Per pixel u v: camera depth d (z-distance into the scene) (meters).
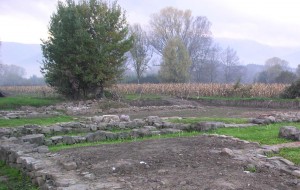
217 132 15.32
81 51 31.92
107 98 34.84
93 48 32.44
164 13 78.25
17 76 114.44
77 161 9.68
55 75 33.41
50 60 33.41
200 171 8.53
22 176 10.23
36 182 9.16
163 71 64.62
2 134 15.80
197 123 16.75
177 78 63.88
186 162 9.34
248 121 18.72
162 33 78.12
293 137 13.23
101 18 33.75
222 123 16.95
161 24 78.31
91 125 17.52
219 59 86.62
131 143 12.49
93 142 14.32
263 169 8.79
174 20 78.25
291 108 30.53
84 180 8.10
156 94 45.22
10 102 30.20
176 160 9.54
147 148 11.23
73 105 29.77
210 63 83.69
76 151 11.17
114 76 34.16
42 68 33.56
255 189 7.31
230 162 9.28
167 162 9.38
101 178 8.22
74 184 7.80
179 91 44.09
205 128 16.23
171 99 37.88
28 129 16.27
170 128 17.03
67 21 32.50
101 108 29.06
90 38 32.25
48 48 33.09
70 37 32.41
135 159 9.66
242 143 11.93
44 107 28.88
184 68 64.12
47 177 8.70
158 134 15.62
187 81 65.56
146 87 46.34
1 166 11.81
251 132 15.16
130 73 80.38
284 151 11.22
